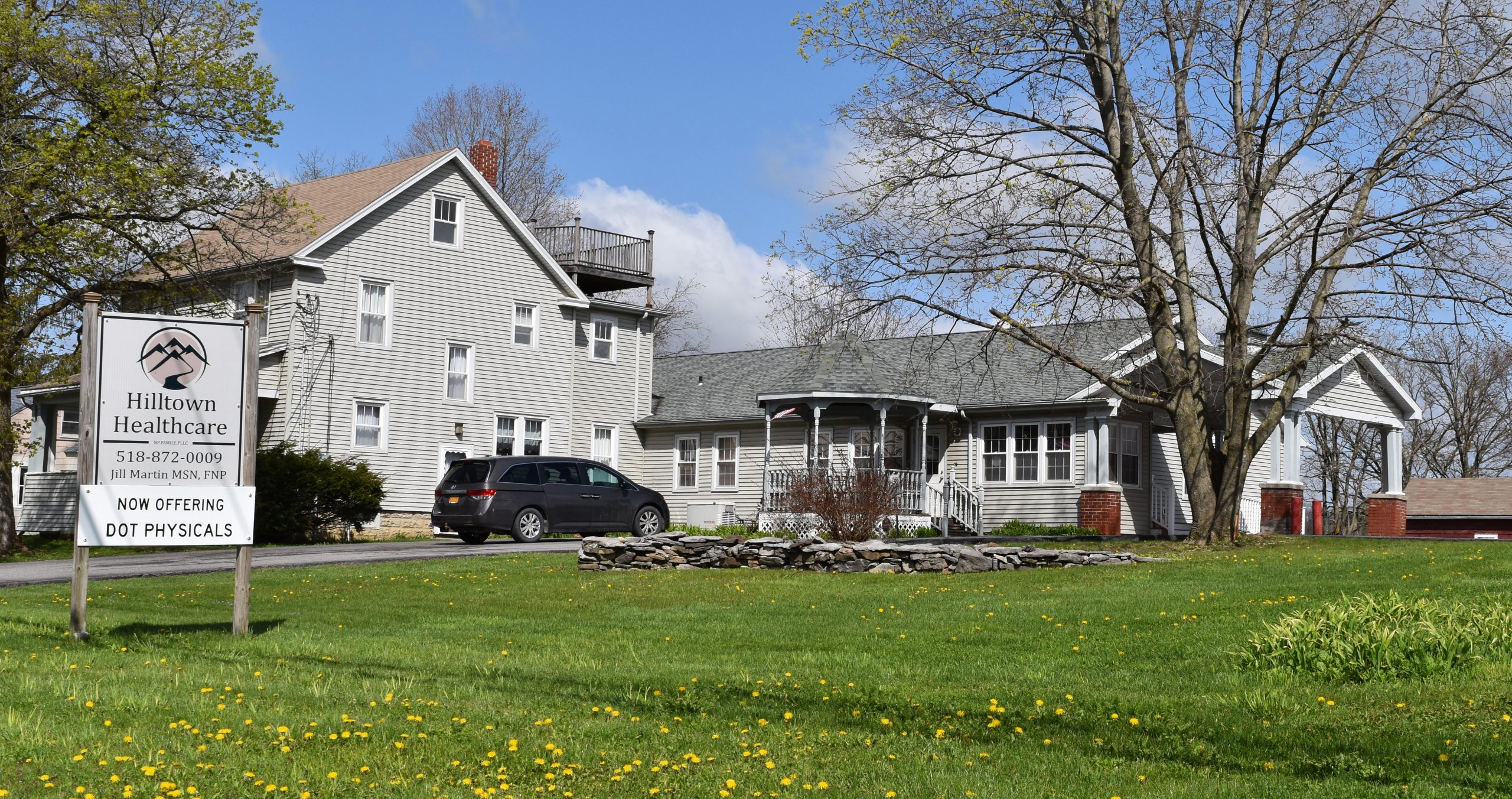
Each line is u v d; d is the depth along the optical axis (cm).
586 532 2936
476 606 1623
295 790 639
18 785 630
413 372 3469
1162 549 2488
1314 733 802
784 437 3597
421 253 3503
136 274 2948
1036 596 1664
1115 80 2397
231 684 931
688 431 3872
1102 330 3169
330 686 943
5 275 2709
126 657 1083
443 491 2855
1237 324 2477
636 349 4003
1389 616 1070
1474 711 837
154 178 2712
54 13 2719
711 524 3516
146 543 1228
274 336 3288
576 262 3884
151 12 2798
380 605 1634
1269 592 1612
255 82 2845
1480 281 2170
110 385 1223
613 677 1030
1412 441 6206
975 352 3509
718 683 1009
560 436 3784
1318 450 6247
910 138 2314
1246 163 2314
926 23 2286
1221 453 2541
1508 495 4716
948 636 1309
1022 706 908
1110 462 3200
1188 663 1100
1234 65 2334
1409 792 648
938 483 3222
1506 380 5766
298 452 3209
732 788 656
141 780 646
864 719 854
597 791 657
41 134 2658
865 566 2073
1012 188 2236
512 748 729
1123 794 653
